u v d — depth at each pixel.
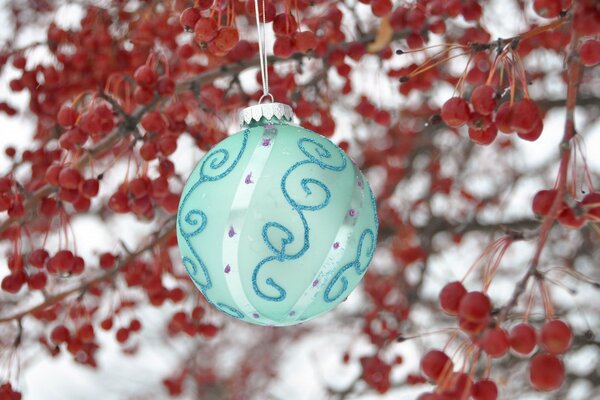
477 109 0.55
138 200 0.68
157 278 0.75
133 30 0.74
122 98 0.75
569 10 0.56
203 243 0.54
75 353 0.74
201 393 1.71
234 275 0.54
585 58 0.55
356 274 0.55
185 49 0.72
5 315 0.93
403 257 1.03
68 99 0.75
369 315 0.99
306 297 0.54
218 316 1.01
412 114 1.04
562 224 0.52
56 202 0.69
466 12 0.67
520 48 0.72
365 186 0.56
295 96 0.73
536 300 1.13
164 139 0.68
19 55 0.76
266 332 1.74
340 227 0.54
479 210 1.16
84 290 0.74
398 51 0.58
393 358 0.94
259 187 0.53
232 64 0.72
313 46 0.63
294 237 0.53
